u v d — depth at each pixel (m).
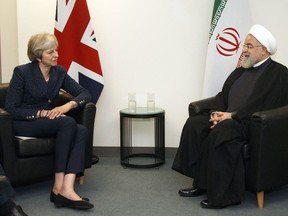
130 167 3.51
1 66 3.81
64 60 3.52
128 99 3.78
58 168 2.63
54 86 2.94
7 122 2.62
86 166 2.98
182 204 2.70
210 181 2.59
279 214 2.53
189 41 3.65
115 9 3.66
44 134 2.77
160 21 3.65
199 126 2.80
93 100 3.59
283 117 2.59
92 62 3.55
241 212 2.56
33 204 2.70
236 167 2.61
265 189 2.59
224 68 3.45
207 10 3.60
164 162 3.63
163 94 3.76
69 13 3.49
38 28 3.72
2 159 2.64
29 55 2.85
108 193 2.90
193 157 2.78
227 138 2.54
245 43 2.93
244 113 2.74
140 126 3.81
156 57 3.71
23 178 2.74
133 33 3.68
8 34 3.78
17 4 3.69
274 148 2.58
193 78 3.70
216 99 3.12
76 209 2.61
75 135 2.71
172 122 3.79
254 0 3.52
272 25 3.54
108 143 3.86
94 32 3.68
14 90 2.81
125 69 3.74
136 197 2.83
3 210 2.18
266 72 2.88
